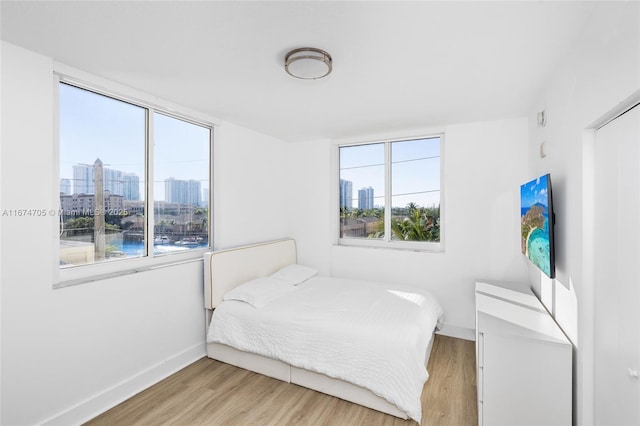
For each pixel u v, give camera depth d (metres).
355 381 2.14
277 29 1.60
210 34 1.65
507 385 1.80
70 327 2.00
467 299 3.35
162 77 2.21
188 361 2.81
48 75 1.91
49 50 1.83
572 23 1.53
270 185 4.04
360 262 3.92
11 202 1.76
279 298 2.93
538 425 1.73
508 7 1.41
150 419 2.07
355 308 2.63
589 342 1.58
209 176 3.25
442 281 3.47
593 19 1.45
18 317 1.77
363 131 3.77
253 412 2.14
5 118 1.74
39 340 1.86
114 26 1.58
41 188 1.88
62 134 2.09
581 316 1.61
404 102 2.72
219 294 2.91
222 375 2.62
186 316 2.81
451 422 2.03
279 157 4.22
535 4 1.39
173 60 1.96
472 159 3.34
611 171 1.39
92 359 2.12
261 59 1.94
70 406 1.99
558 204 2.01
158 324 2.56
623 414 1.29
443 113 3.03
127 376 2.33
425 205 3.74
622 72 1.19
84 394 2.07
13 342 1.75
